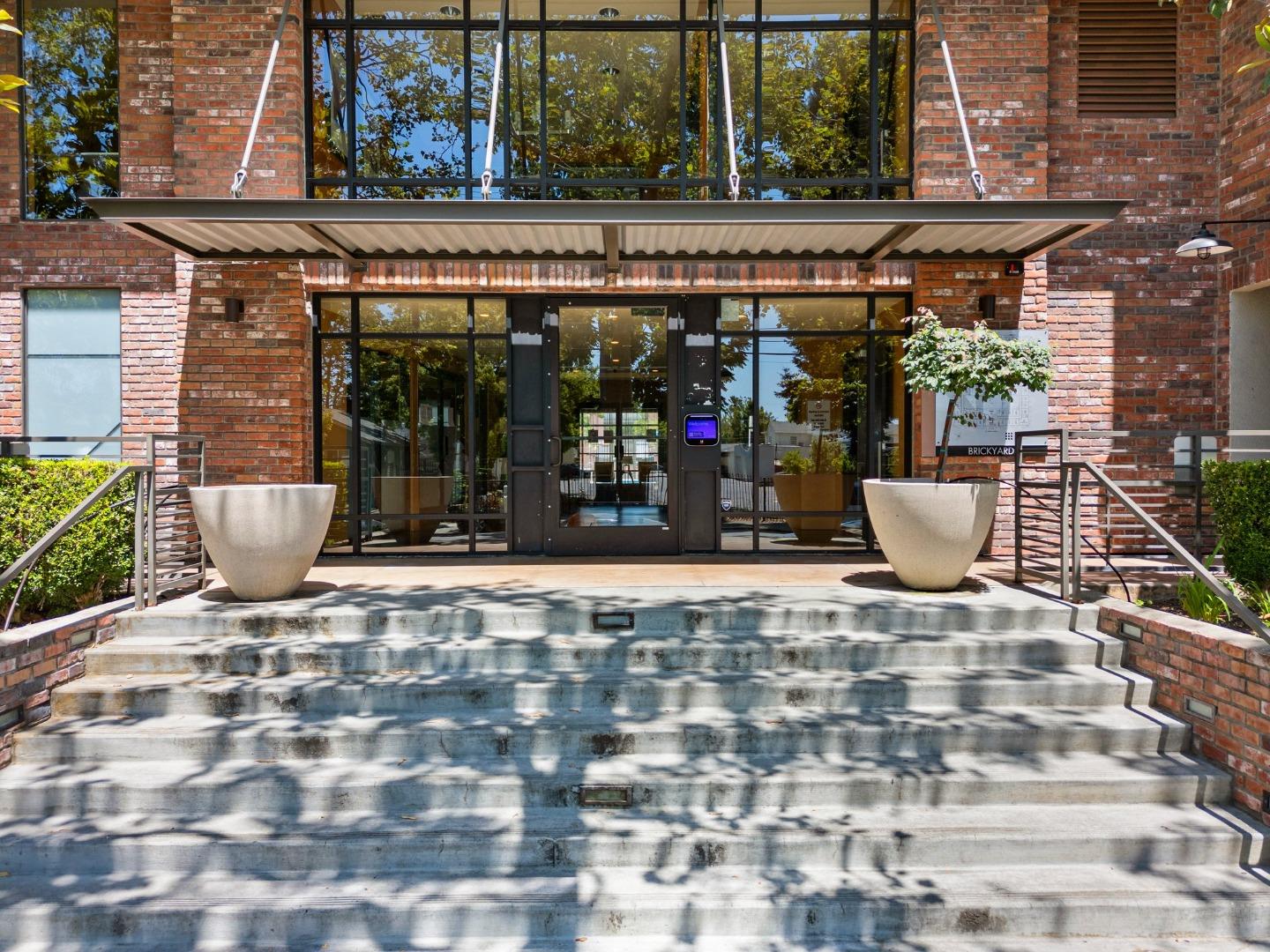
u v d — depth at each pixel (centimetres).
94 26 812
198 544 655
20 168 816
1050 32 816
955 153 778
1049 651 502
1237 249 796
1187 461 816
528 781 397
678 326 817
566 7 816
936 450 781
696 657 498
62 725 443
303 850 365
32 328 829
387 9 813
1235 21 794
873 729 433
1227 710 411
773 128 825
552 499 819
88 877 361
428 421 820
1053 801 401
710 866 368
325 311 812
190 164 771
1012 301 777
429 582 649
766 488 823
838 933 340
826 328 821
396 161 820
